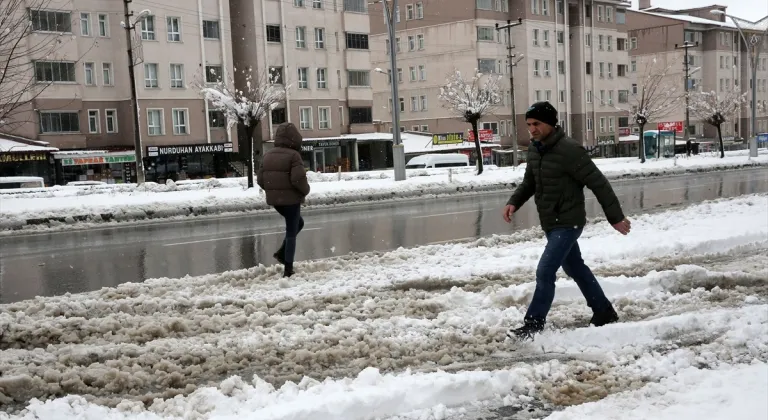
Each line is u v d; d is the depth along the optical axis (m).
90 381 5.01
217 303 7.39
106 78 48.06
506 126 73.12
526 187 6.09
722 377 4.68
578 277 6.13
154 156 47.69
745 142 98.94
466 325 6.29
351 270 9.09
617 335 5.77
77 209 19.31
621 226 5.62
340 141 58.00
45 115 44.78
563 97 77.00
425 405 4.47
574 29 78.94
